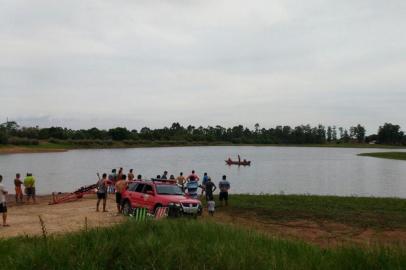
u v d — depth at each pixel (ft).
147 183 69.31
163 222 35.42
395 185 158.92
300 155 449.48
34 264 24.72
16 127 578.25
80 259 24.75
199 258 25.50
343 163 302.45
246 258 25.38
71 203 90.22
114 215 70.79
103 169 233.14
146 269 24.26
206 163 299.79
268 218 67.36
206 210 77.66
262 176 199.62
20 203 91.81
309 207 76.48
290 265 25.09
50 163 280.92
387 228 58.95
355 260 25.63
